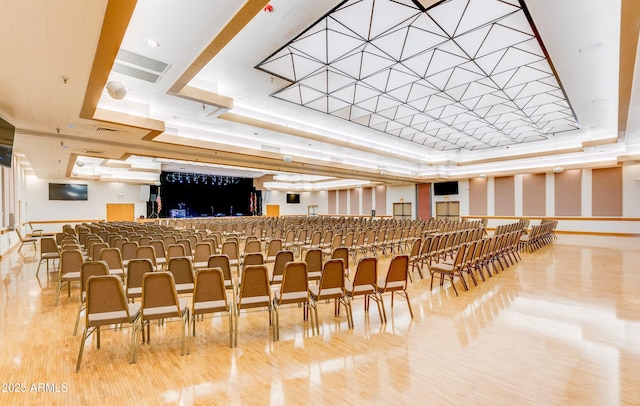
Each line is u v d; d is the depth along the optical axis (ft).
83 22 10.10
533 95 27.86
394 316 15.05
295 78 22.99
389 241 32.04
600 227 51.37
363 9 15.78
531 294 18.49
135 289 13.80
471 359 10.79
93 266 12.86
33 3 9.02
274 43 17.58
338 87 25.27
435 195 73.36
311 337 12.69
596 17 15.06
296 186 95.81
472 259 20.54
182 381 9.48
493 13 16.21
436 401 8.46
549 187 56.70
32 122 21.62
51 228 58.13
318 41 18.56
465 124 37.45
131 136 26.13
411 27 17.44
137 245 20.53
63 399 8.60
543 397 8.61
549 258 30.63
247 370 10.11
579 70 20.83
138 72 18.35
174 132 30.35
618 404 8.29
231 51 18.58
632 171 48.75
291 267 12.33
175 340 12.44
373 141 45.83
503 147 51.90
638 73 18.78
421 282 21.75
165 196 73.82
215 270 11.34
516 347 11.68
